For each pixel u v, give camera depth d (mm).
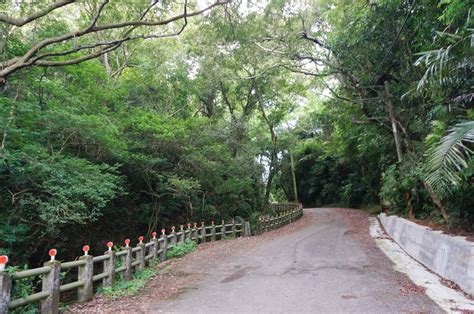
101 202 9258
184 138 14188
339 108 19016
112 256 6875
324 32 14914
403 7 10656
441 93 7281
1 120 7652
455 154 4566
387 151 17844
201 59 19656
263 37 14703
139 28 15695
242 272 8141
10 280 4277
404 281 7012
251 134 24594
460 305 5430
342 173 35531
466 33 6121
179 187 13578
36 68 8828
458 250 6836
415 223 10945
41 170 8141
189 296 6281
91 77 11289
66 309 5445
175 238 11648
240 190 18969
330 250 10844
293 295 6105
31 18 6785
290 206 29219
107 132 9938
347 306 5438
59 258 12078
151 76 17500
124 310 5477
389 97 13242
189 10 10734
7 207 8859
